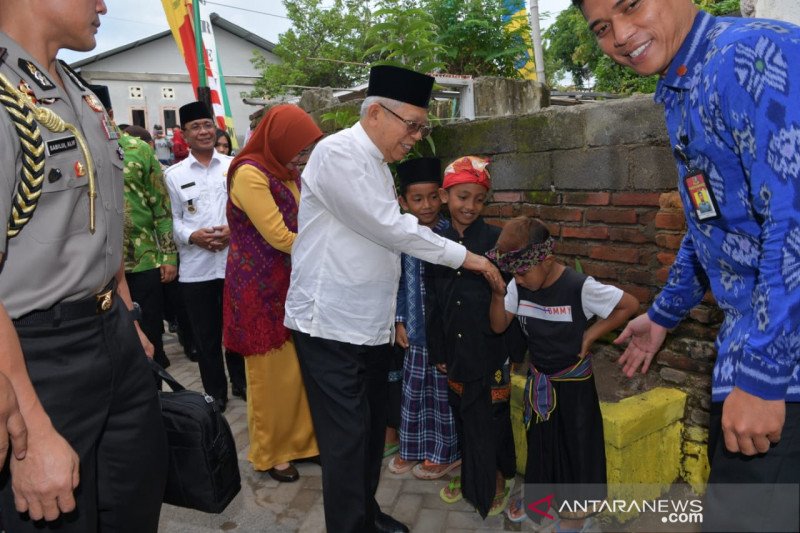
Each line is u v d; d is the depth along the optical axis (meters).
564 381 2.07
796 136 1.07
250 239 2.62
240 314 2.64
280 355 2.67
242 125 26.78
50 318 1.35
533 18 6.14
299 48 23.36
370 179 1.88
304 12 23.22
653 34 1.26
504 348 2.26
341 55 22.78
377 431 2.17
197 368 4.56
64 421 1.37
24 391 1.18
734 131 1.16
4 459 1.10
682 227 2.41
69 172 1.33
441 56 4.57
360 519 2.00
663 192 2.48
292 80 22.62
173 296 4.36
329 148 1.89
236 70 26.80
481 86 4.06
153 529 1.72
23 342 1.31
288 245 2.50
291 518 2.48
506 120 3.10
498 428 2.31
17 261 1.28
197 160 3.65
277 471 2.78
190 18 7.20
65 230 1.34
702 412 2.42
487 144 3.23
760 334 1.12
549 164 2.92
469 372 2.21
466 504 2.49
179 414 1.78
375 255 1.98
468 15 4.53
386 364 2.16
